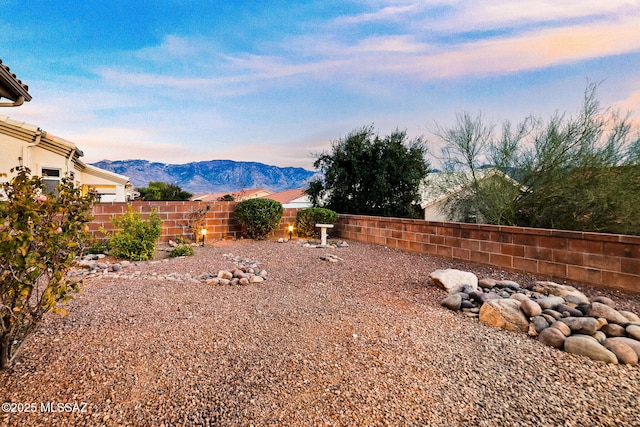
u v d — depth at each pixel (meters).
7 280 1.73
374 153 11.35
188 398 1.73
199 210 8.16
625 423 1.61
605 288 4.18
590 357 2.29
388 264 5.65
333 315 3.04
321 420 1.59
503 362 2.21
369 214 11.52
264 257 6.09
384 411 1.67
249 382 1.90
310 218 9.13
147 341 2.36
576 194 7.60
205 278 4.41
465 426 1.57
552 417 1.65
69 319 2.70
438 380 1.97
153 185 28.39
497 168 8.80
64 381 1.82
